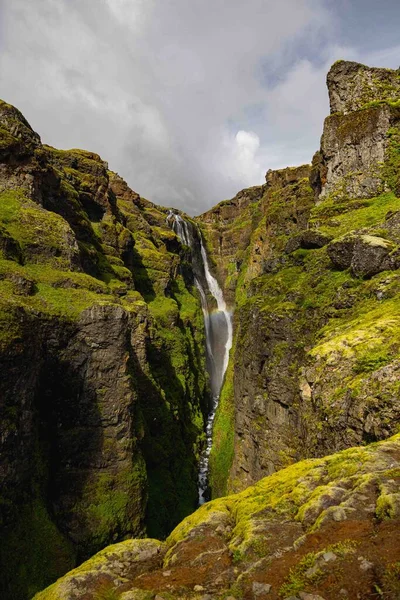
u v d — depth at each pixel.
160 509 25.44
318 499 5.64
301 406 12.73
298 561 4.54
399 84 30.42
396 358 9.03
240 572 4.69
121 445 20.17
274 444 18.48
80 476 19.09
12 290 18.83
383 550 4.25
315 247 23.77
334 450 9.57
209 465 35.28
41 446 18.11
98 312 20.67
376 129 27.69
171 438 32.38
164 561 5.66
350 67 31.22
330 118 30.11
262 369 21.75
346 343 11.05
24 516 15.45
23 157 27.53
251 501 6.52
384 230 17.83
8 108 29.58
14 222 23.62
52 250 24.31
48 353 18.80
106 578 5.27
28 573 14.28
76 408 19.70
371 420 8.36
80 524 17.98
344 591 3.84
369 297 14.37
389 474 5.80
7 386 14.98
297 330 18.27
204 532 5.99
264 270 29.44
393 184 25.61
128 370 21.59
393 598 3.55
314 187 36.38
